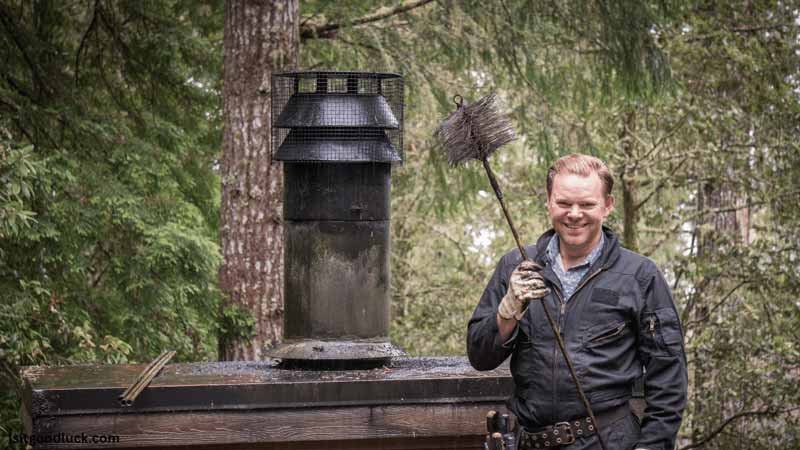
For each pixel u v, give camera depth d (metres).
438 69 8.51
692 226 10.12
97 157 6.66
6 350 5.63
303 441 3.75
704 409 9.19
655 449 3.05
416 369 4.07
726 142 9.49
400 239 11.95
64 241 6.22
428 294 11.79
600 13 7.91
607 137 9.78
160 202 6.73
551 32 7.95
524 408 3.18
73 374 3.90
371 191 4.08
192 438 3.66
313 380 3.77
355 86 4.16
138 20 7.38
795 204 9.02
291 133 4.11
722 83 9.60
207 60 7.65
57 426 3.58
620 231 10.38
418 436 3.81
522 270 3.03
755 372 8.73
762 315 9.10
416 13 7.69
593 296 3.11
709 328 9.09
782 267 8.87
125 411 3.61
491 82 8.77
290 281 4.11
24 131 6.47
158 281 6.40
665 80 8.08
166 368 4.11
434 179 9.46
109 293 6.66
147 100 7.65
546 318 3.14
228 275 6.62
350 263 4.05
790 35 9.50
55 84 6.88
